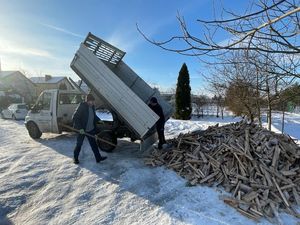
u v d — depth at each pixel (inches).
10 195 193.5
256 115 406.3
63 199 188.1
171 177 211.2
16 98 1317.7
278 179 182.7
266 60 145.2
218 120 839.7
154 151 260.7
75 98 378.6
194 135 265.4
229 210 162.2
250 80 330.0
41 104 366.9
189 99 868.0
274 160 195.8
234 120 826.2
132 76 347.9
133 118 255.3
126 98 258.1
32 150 310.2
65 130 362.9
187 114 859.4
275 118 781.3
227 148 213.8
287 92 246.2
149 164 240.7
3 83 1567.4
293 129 536.4
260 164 192.5
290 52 87.2
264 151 206.4
